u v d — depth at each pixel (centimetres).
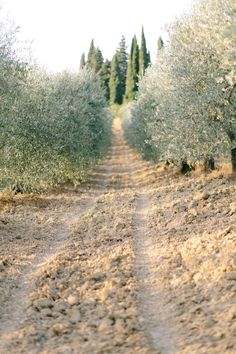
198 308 982
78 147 3294
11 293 1167
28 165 2577
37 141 2558
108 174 4159
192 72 2247
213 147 2320
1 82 2083
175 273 1241
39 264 1447
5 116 2195
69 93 3609
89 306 1059
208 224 1692
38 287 1204
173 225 1808
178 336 888
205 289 1090
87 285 1189
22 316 1019
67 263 1403
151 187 3028
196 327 903
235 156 2545
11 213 2238
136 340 857
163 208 2194
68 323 954
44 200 2639
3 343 867
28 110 2477
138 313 998
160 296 1120
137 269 1338
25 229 1922
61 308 1047
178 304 1034
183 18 2527
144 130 3912
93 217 2125
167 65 2625
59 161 3055
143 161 4975
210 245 1376
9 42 2120
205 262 1245
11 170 2453
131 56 12256
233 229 1484
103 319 966
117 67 12800
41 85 2797
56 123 2758
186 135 2333
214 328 881
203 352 791
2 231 1848
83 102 3866
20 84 2233
